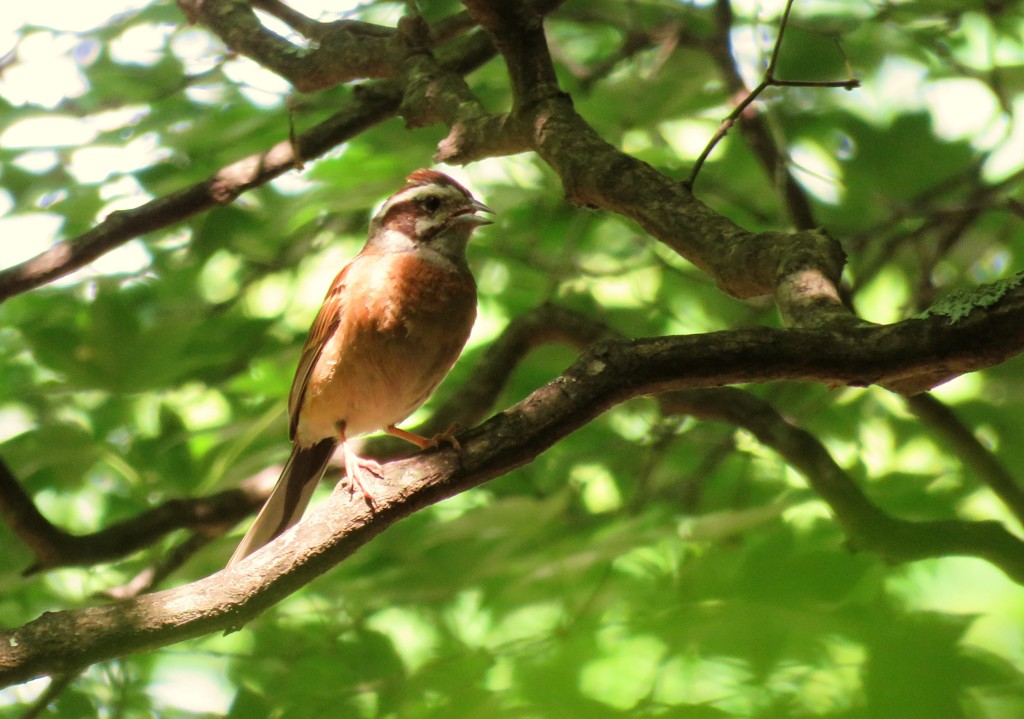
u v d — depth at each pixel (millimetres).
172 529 10328
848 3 14344
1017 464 11766
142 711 11023
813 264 6746
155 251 13789
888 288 15016
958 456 10164
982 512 11297
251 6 12648
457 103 9609
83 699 10664
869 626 5688
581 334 11914
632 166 7941
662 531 8031
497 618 8750
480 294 14109
